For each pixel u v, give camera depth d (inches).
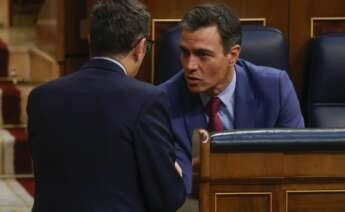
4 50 616.1
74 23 591.2
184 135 327.0
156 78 412.2
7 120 572.1
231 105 332.2
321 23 474.0
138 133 244.7
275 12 469.1
